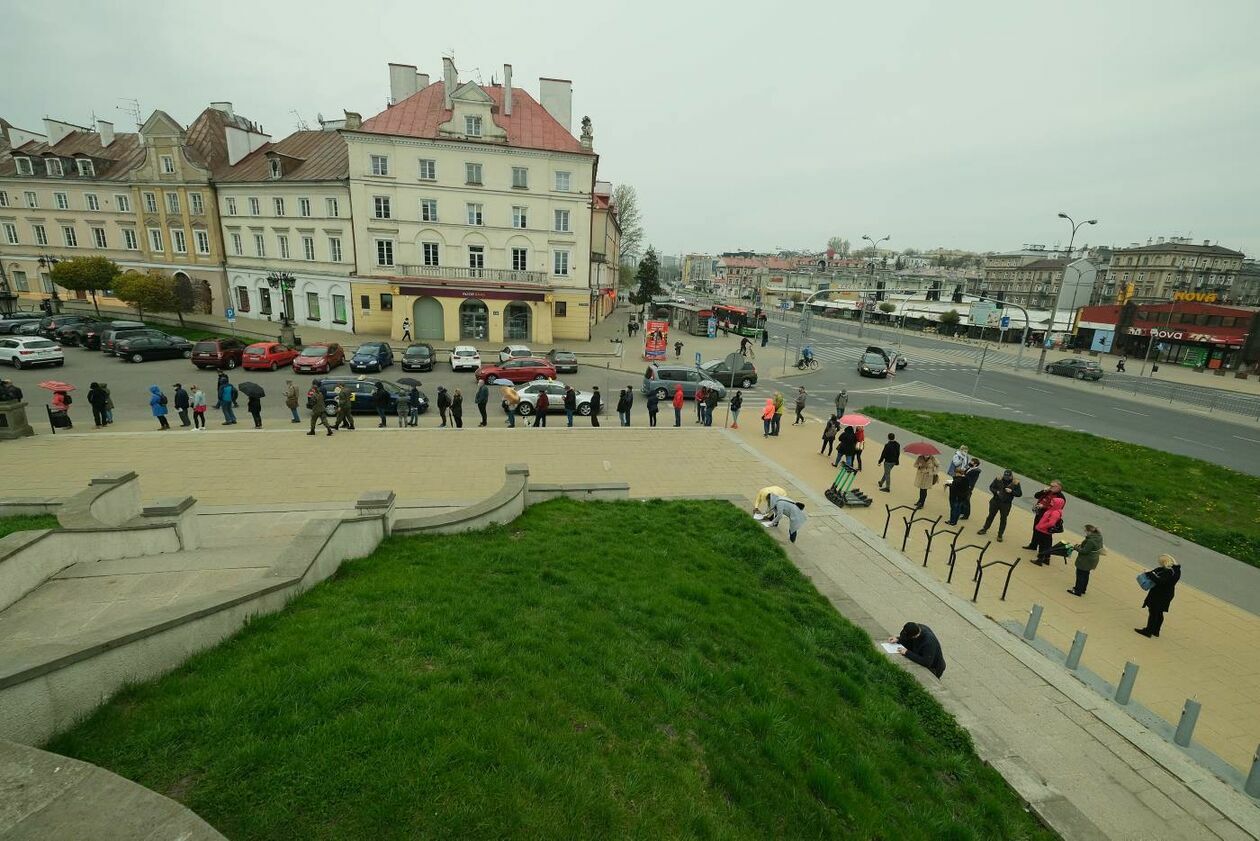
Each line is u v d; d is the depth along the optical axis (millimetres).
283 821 3424
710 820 4215
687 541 11555
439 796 3729
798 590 10445
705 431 21469
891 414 27203
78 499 8953
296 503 13008
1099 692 8703
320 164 44344
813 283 125000
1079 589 11758
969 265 146250
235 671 4820
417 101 41531
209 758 3824
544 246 43375
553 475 16031
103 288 44781
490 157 40938
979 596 11516
